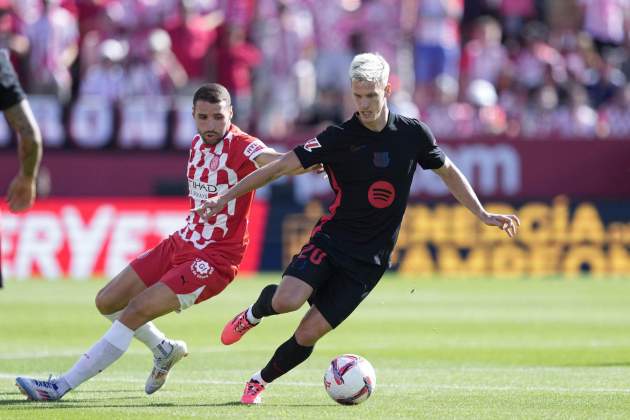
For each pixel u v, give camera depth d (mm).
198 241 27375
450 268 74438
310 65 83812
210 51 80125
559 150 75125
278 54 82125
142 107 73812
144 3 81500
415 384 30609
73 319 49094
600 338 43781
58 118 73188
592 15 92438
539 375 32719
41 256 71375
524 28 91688
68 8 80938
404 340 43031
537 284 69188
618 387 29828
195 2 82438
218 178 27609
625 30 93812
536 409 25688
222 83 79500
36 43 78625
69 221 71938
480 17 91812
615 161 75250
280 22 82375
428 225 74438
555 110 85250
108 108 73562
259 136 73875
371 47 85625
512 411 25375
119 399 27109
